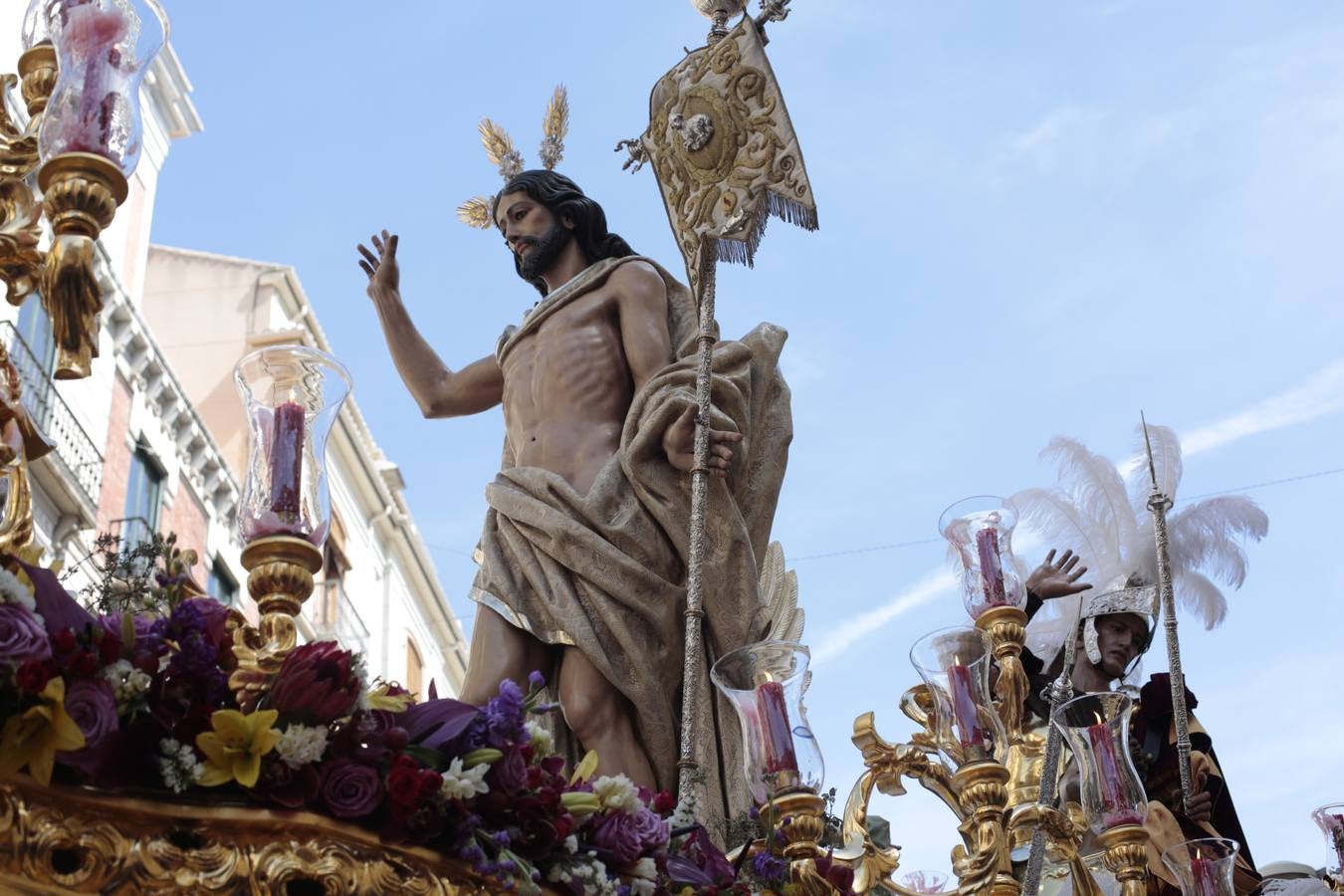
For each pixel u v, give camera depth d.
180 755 4.64
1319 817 8.39
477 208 9.62
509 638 7.91
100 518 21.31
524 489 8.18
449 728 5.11
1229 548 10.25
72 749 4.46
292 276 27.34
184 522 23.66
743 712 6.29
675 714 7.89
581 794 5.48
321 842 4.74
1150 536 10.25
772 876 6.01
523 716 5.31
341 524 23.75
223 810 4.67
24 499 5.14
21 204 5.47
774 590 9.70
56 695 4.46
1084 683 9.50
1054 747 7.19
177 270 26.98
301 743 4.75
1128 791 6.86
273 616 4.98
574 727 7.72
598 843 5.43
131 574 5.35
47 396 20.03
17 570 4.70
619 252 9.23
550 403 8.55
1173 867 7.09
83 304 4.98
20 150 5.50
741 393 8.59
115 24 5.24
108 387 22.20
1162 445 10.54
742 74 9.11
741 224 8.79
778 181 8.88
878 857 8.17
